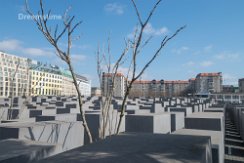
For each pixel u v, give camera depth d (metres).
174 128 10.89
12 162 2.80
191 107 17.52
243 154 10.52
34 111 11.38
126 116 9.22
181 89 127.56
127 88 3.41
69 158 2.16
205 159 2.44
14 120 7.52
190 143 2.79
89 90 117.25
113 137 3.21
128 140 3.00
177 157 2.19
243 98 81.50
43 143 3.62
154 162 2.04
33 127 5.09
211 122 9.16
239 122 16.12
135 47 3.23
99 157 2.19
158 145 2.69
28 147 3.32
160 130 9.44
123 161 2.07
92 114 8.14
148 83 128.00
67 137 5.83
